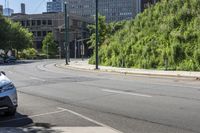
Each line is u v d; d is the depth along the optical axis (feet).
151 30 141.59
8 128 33.06
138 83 71.10
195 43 115.75
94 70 124.16
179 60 114.93
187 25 124.26
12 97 36.50
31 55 390.63
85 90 60.70
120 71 109.91
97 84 70.79
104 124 33.68
